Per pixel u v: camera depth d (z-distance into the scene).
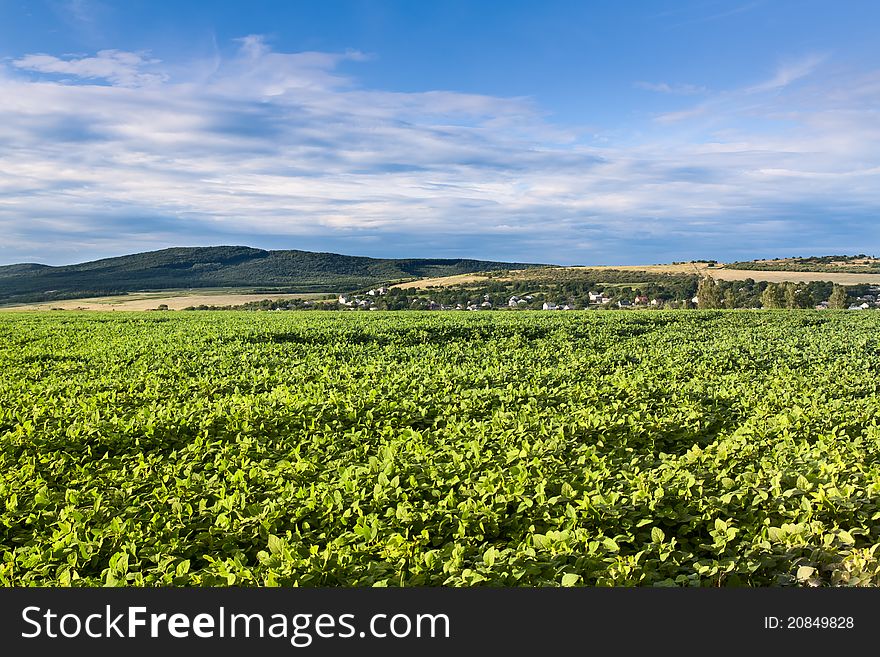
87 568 6.58
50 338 26.36
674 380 15.77
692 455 9.05
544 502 7.50
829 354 20.47
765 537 6.71
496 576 5.96
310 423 11.61
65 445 10.35
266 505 7.56
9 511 7.67
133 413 12.41
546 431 10.47
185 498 7.97
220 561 6.29
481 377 15.54
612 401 13.09
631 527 7.15
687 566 6.51
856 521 7.25
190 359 19.70
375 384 14.88
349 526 7.36
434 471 8.50
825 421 11.13
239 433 10.78
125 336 26.52
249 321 35.19
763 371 17.78
